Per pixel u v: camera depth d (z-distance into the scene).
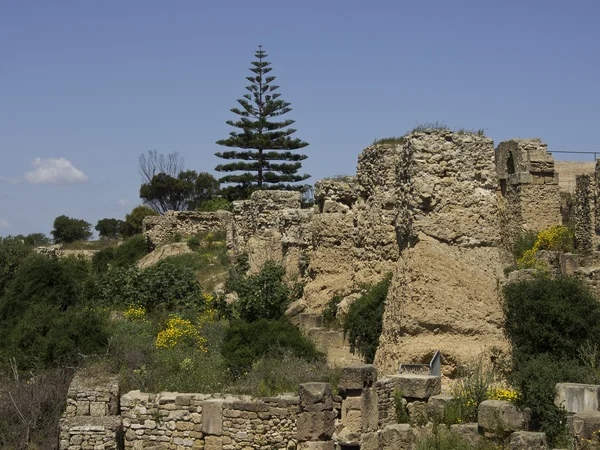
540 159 36.47
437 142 22.20
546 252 28.80
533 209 36.25
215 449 19.94
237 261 40.88
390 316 22.58
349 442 18.22
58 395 23.25
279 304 30.62
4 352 27.72
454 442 16.77
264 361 23.05
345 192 29.30
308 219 33.41
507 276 26.12
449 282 21.53
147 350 25.12
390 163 26.06
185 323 28.02
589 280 24.58
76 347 25.94
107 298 34.88
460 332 21.30
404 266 22.22
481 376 19.22
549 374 18.31
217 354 25.12
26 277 35.06
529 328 21.52
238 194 70.25
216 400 20.12
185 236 58.44
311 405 18.52
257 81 71.88
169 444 20.41
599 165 31.92
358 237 27.83
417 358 20.92
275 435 19.59
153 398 20.72
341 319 26.23
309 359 24.09
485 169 22.42
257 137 70.62
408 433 16.98
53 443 21.42
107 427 20.39
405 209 22.70
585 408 16.89
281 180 71.38
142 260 54.44
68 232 92.94
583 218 33.28
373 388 19.05
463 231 21.97
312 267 29.81
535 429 16.92
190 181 92.62
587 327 21.62
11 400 23.22
